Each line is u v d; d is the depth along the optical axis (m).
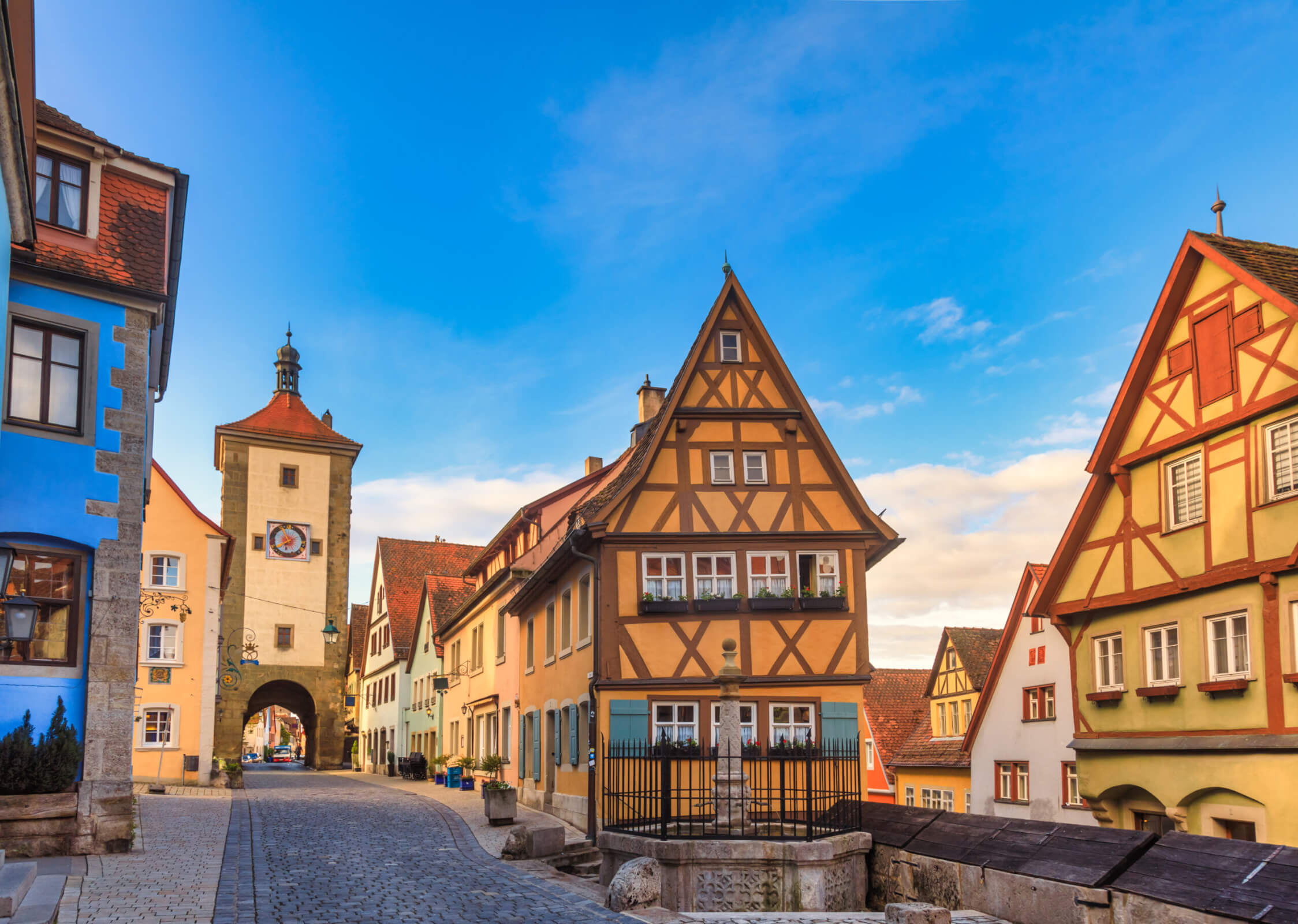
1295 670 14.53
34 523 12.67
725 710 13.43
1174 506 17.28
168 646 29.55
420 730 43.25
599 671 18.73
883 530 19.70
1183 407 17.06
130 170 14.35
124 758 12.95
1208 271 16.77
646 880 10.23
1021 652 28.55
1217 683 15.78
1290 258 16.86
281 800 23.53
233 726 46.38
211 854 13.34
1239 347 15.91
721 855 11.37
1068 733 25.91
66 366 13.37
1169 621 17.17
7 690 12.27
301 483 50.00
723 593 19.25
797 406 20.14
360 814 20.64
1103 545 18.86
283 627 48.19
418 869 13.01
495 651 31.84
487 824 19.30
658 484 19.56
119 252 13.98
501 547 33.50
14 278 13.05
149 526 29.84
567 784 21.48
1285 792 14.48
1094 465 18.64
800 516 19.67
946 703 35.53
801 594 19.25
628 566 19.14
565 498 29.42
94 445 13.31
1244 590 15.54
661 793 12.12
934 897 11.07
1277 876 7.43
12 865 9.73
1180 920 7.91
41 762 12.20
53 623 12.78
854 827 12.85
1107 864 8.86
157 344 17.45
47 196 13.55
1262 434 15.39
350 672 61.78
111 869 11.52
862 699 18.92
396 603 48.91
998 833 10.57
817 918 9.82
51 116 13.74
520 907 10.20
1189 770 16.41
